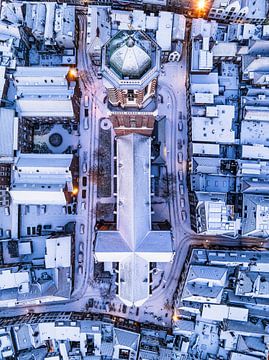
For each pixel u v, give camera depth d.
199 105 97.25
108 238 84.69
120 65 48.91
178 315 99.06
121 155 85.62
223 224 91.25
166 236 85.69
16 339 95.44
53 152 102.12
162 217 102.56
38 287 93.94
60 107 91.88
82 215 102.00
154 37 97.38
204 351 100.25
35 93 90.75
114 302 102.00
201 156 96.75
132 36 46.66
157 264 102.31
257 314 97.50
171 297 102.25
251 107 96.38
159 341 98.06
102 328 97.81
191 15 104.06
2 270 92.56
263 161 96.88
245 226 94.38
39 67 90.12
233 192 96.88
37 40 100.31
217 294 93.25
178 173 102.69
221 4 95.75
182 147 102.75
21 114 93.12
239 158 98.88
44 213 101.38
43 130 102.62
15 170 91.69
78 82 102.38
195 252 96.00
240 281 95.81
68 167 89.38
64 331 95.56
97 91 102.81
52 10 96.38
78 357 95.69
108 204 101.81
